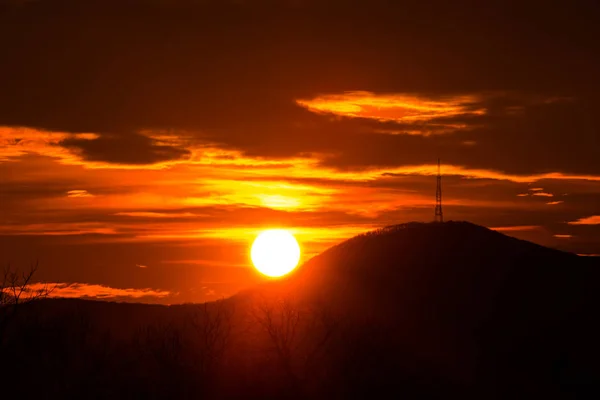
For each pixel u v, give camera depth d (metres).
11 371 194.38
